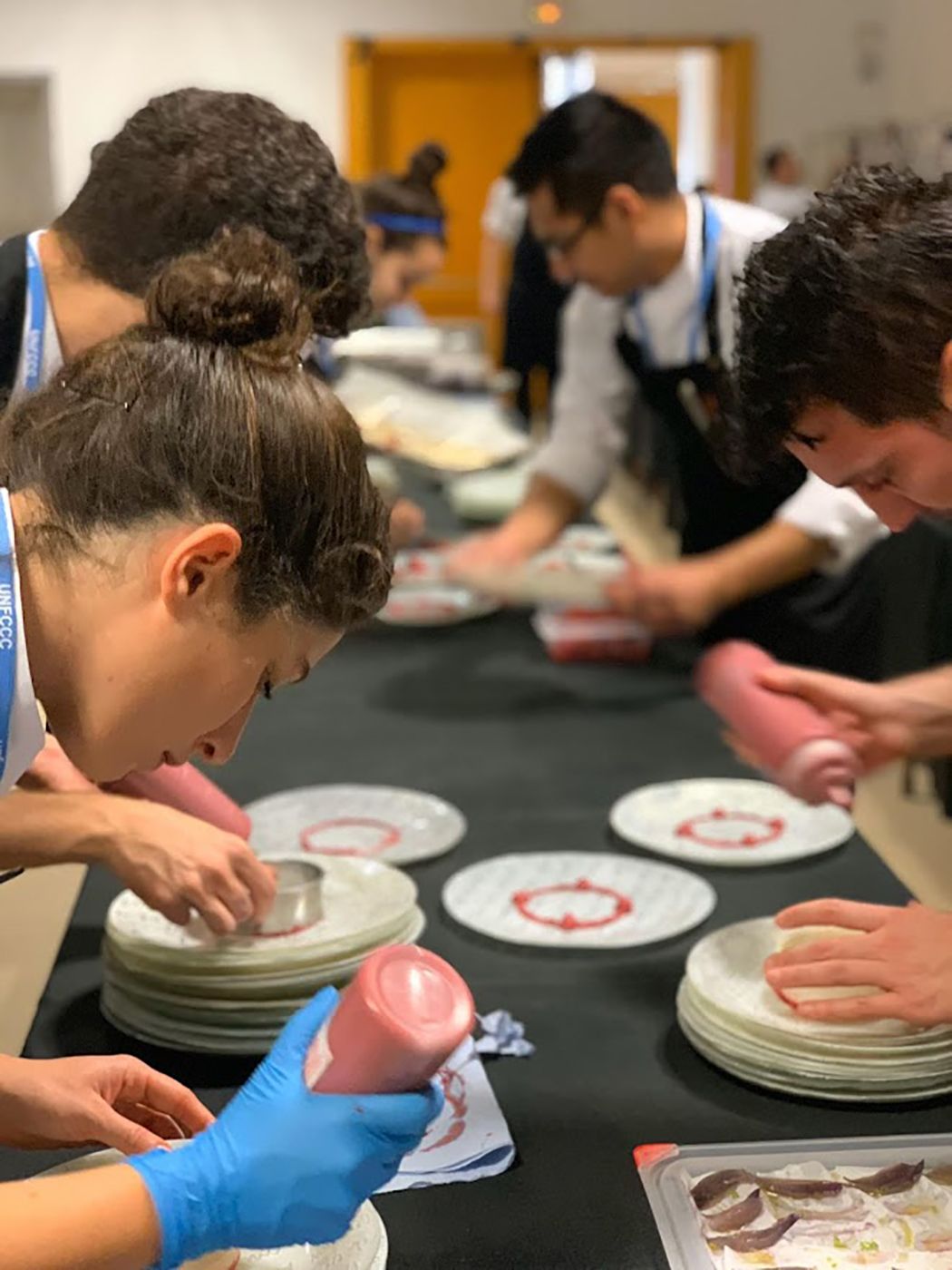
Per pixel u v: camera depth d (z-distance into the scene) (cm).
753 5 817
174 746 88
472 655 257
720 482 253
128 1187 75
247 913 127
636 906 153
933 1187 102
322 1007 81
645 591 216
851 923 122
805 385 104
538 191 227
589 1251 98
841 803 144
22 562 83
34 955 149
